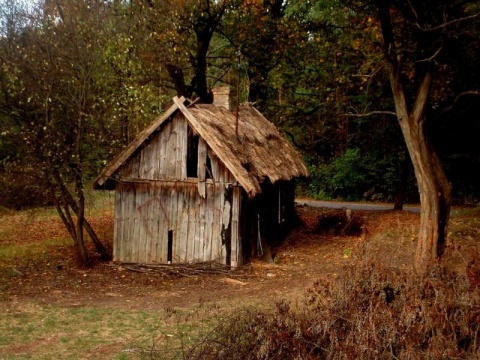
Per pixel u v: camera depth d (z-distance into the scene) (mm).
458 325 6793
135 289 14328
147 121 19109
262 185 18344
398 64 14211
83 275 15820
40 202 20500
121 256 17297
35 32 16594
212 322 10516
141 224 17141
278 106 28953
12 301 12773
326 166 39562
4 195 18516
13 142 16516
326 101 27828
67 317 11391
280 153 20312
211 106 18828
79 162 16203
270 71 27156
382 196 36562
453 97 22141
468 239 16266
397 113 14039
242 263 16531
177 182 16719
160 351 8773
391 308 6953
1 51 16219
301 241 21031
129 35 19812
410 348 6203
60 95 16516
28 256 18297
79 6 17500
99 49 16859
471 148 28453
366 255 8398
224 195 16281
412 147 13492
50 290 14031
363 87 25906
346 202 36281
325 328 6887
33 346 9516
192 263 16484
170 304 12602
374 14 17484
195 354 7621
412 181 35500
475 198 30938
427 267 7793
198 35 25172
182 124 16562
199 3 23219
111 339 9836
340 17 22688
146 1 21969
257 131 19891
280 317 7211
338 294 7473
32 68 16094
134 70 18344
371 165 36594
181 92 24234
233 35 26312
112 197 28094
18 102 15727
